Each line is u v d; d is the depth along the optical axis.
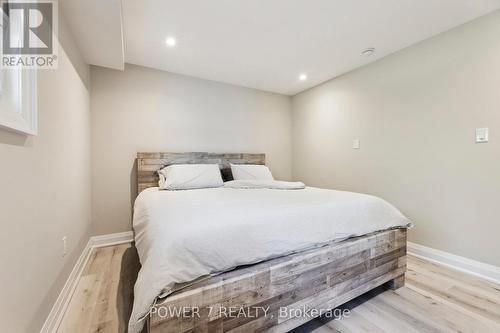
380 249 1.62
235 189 2.46
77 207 1.90
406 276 1.90
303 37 2.18
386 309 1.48
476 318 1.38
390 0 1.68
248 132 3.59
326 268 1.37
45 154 1.23
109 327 1.29
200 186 2.55
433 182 2.21
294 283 1.25
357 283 1.51
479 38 1.90
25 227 1.00
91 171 2.51
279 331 1.20
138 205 1.98
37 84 1.13
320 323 1.36
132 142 2.73
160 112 2.89
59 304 1.38
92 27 1.71
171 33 2.10
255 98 3.65
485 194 1.89
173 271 0.95
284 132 3.95
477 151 1.92
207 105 3.23
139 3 1.69
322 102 3.42
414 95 2.34
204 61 2.67
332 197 1.83
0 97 0.83
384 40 2.25
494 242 1.84
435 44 2.16
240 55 2.53
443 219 2.14
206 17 1.87
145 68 2.79
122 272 1.94
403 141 2.44
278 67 2.85
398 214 1.77
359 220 1.60
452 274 1.93
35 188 1.10
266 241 1.22
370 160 2.78
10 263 0.87
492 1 1.70
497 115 1.82
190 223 1.14
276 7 1.75
